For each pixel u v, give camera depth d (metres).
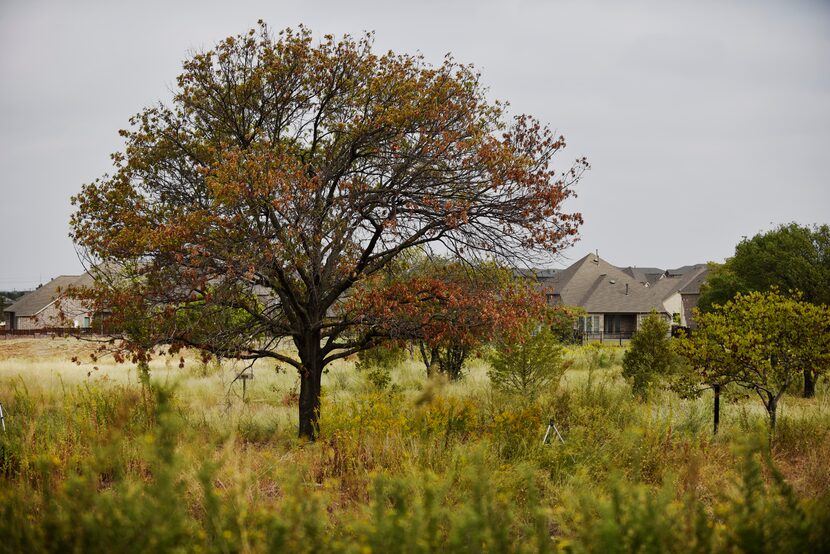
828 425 9.95
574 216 11.38
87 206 11.43
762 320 10.63
